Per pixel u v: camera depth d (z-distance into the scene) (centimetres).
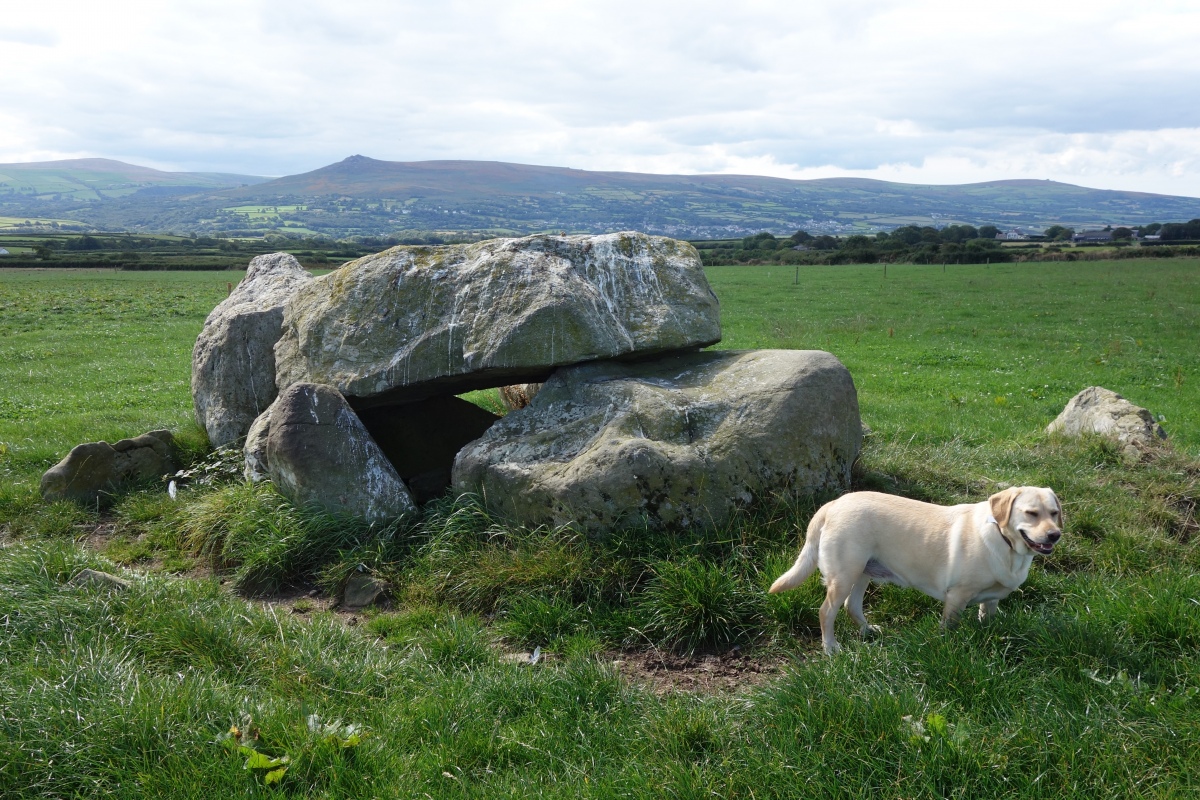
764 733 451
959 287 4688
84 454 949
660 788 404
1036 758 408
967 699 466
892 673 496
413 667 556
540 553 682
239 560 771
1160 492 868
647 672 573
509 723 486
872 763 411
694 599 605
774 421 736
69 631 562
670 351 897
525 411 829
